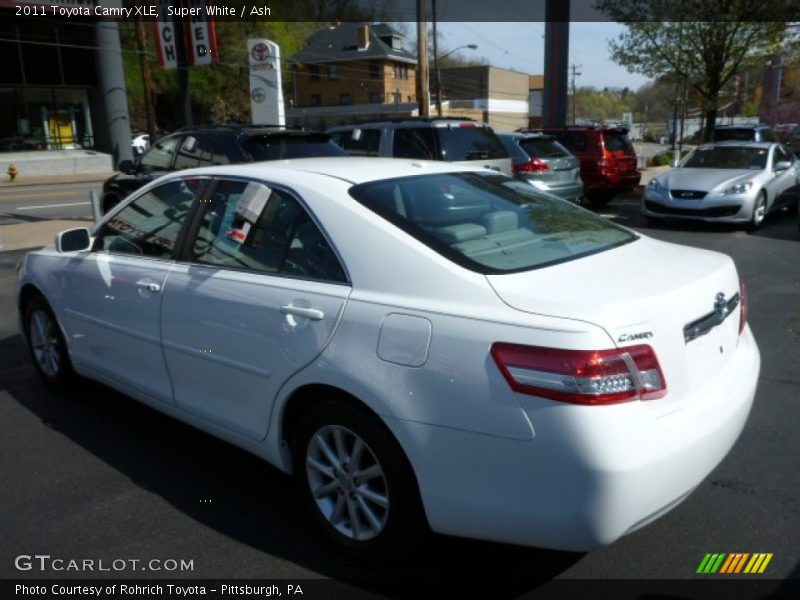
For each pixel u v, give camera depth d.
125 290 4.06
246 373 3.35
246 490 3.75
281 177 3.48
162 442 4.32
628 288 2.71
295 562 3.12
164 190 4.11
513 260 2.94
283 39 48.59
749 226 11.64
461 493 2.62
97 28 34.38
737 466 3.85
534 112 91.94
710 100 20.06
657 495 2.49
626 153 15.49
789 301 7.21
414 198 3.30
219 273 3.53
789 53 19.42
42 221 14.80
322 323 2.99
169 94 47.88
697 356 2.78
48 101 34.78
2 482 3.85
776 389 4.89
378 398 2.76
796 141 28.66
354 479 3.00
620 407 2.42
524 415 2.46
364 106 63.66
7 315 7.24
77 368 4.75
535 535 2.52
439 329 2.66
